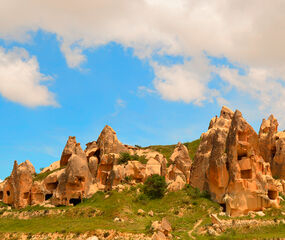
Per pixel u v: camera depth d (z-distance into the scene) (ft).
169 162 374.84
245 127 281.95
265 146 345.10
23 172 344.69
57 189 333.42
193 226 256.32
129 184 334.65
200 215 274.16
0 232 260.62
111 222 261.24
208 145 325.42
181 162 350.64
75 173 330.13
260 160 276.00
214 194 291.99
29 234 250.16
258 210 260.01
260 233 229.86
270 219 244.42
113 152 384.88
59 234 241.35
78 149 366.63
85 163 351.05
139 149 448.65
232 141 284.41
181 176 339.77
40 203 336.49
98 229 237.66
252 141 281.33
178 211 284.41
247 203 261.03
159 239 213.05
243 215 258.16
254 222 243.19
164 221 226.38
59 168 374.22
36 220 295.69
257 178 268.41
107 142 386.93
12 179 348.79
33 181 356.18
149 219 274.36
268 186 267.39
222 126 338.95
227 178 283.38
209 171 300.81
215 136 308.60
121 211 282.56
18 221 298.56
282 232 226.99
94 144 398.01
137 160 366.84
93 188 338.54
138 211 285.84
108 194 323.37
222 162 287.48
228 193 273.13
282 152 324.60
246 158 274.16
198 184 315.78
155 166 355.56
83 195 330.54
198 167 321.73
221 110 420.36
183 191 312.91
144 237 220.84
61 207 318.65
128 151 399.24
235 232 235.40
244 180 266.77
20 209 330.13
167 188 322.75
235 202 262.88
